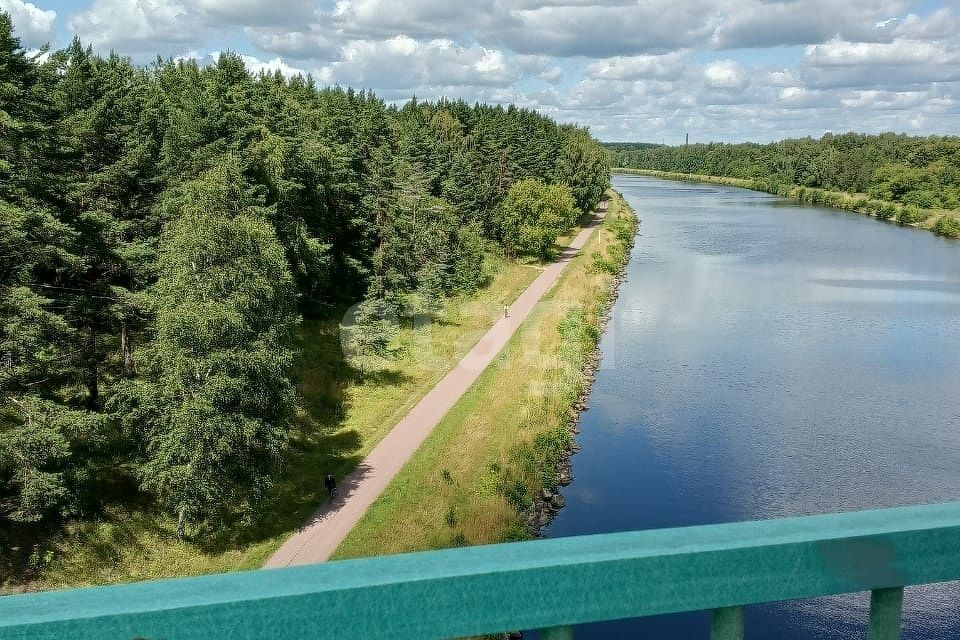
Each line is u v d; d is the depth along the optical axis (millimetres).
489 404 35781
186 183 27000
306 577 1493
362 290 46938
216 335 22766
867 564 1657
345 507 26484
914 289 63562
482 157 90125
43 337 20906
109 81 32844
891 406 37156
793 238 94562
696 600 1593
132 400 23734
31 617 1366
